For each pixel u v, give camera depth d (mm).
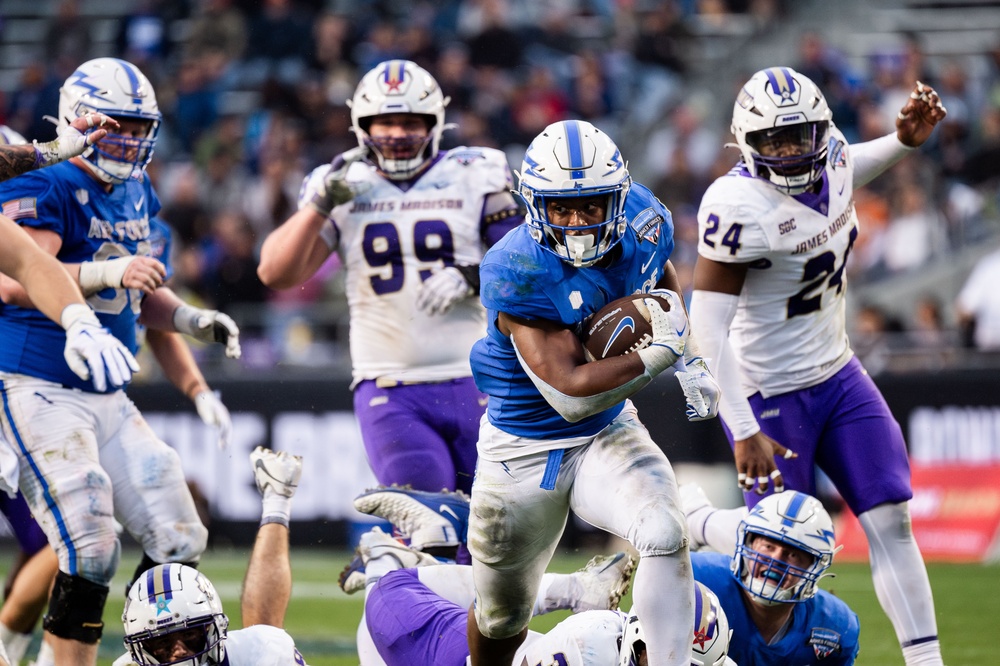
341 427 36469
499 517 13906
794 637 17016
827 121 17391
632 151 54438
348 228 20641
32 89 52969
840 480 18672
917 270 45844
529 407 13727
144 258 17141
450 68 51594
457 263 20562
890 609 18094
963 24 57625
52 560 19328
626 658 13953
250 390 36594
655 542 12992
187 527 17750
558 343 13211
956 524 34500
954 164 48594
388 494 18812
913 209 46406
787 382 18547
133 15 56375
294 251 20203
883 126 49938
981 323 41250
